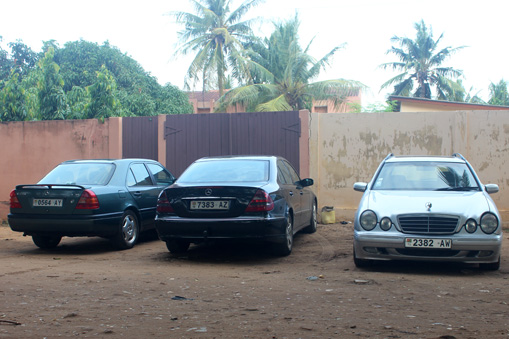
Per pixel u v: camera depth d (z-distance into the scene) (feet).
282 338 11.98
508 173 36.55
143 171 31.37
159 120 42.04
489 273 20.77
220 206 22.86
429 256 20.13
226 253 26.50
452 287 17.84
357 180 38.88
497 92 135.03
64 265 22.98
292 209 26.00
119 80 105.70
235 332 12.46
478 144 37.01
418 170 24.79
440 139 37.55
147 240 32.07
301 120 39.40
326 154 39.34
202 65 107.76
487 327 12.87
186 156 41.50
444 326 12.96
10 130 45.09
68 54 107.45
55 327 12.89
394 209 20.89
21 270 21.38
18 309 14.66
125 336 12.16
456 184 23.61
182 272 21.07
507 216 36.40
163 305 15.19
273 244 25.09
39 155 44.45
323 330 12.61
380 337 12.05
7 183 45.09
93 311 14.47
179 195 23.39
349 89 97.40
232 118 40.68
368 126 38.68
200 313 14.28
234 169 25.73
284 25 104.78
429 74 142.72
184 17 110.73
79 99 61.46
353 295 16.58
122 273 20.67
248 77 101.91
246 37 112.78
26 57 109.60
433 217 20.22
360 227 21.18
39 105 57.93
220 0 112.27
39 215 26.03
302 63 100.89
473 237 19.83
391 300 15.88
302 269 21.93
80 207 25.71
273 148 39.96
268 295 16.58
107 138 43.06
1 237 34.88
